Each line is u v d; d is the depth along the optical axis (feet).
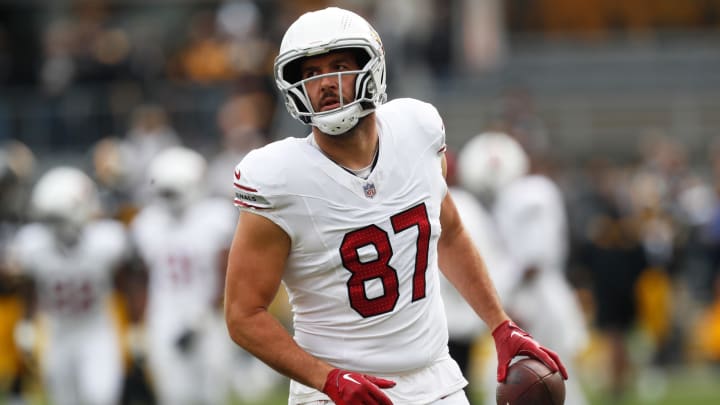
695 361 148.05
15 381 115.44
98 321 101.91
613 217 129.18
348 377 44.78
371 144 46.29
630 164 186.50
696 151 187.62
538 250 92.89
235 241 45.93
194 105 171.63
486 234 88.33
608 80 197.67
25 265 101.55
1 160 123.75
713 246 148.77
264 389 129.18
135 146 152.25
